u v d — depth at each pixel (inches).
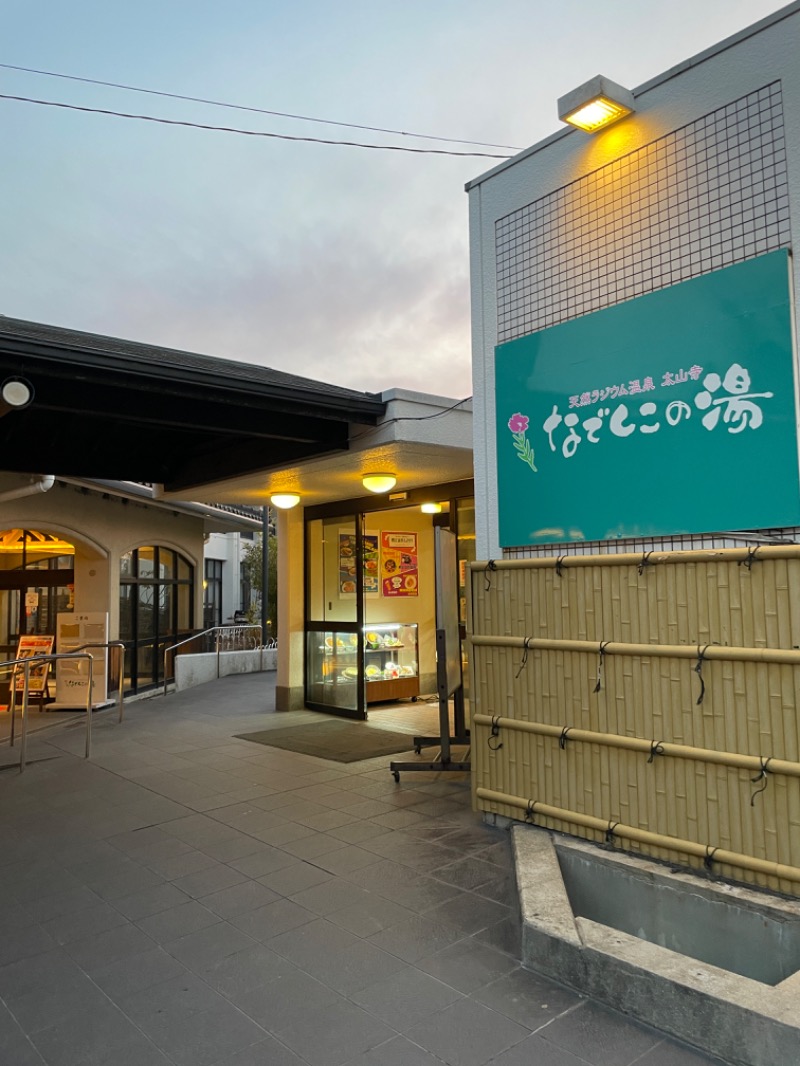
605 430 162.1
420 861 168.6
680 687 145.6
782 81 137.0
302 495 361.1
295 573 402.3
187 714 394.6
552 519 172.1
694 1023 98.6
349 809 210.7
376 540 402.6
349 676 375.6
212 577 1056.8
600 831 156.6
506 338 187.8
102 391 210.1
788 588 131.3
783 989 97.9
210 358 269.0
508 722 178.4
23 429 281.1
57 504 431.2
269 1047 100.4
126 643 488.4
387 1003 110.7
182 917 141.9
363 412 238.4
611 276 164.4
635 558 153.0
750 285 138.7
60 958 126.5
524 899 130.3
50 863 171.6
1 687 470.0
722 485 141.5
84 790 237.5
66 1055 99.4
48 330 221.9
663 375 151.6
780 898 128.5
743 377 139.0
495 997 111.9
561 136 175.9
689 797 143.5
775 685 132.3
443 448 251.8
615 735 156.1
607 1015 106.7
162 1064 97.2
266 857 173.2
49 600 495.5
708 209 147.3
